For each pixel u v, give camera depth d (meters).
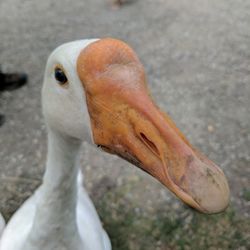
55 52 0.16
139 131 0.14
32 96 0.43
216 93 0.43
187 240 0.31
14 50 0.50
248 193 0.33
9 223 0.25
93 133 0.15
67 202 0.20
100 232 0.25
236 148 0.37
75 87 0.15
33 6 0.58
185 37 0.51
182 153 0.13
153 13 0.55
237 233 0.31
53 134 0.18
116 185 0.34
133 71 0.14
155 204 0.33
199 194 0.12
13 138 0.39
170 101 0.42
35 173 0.36
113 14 0.55
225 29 0.52
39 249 0.21
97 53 0.14
